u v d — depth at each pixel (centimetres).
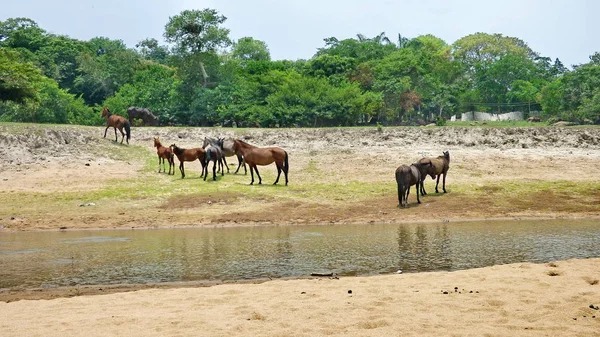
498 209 2222
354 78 5638
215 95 4975
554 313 755
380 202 2372
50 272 1226
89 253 1465
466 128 3522
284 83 4819
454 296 865
